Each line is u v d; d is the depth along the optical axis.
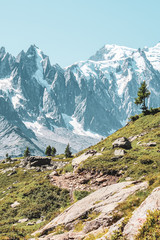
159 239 7.29
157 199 9.63
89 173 41.38
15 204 37.47
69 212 18.66
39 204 35.47
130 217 9.77
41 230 20.34
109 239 9.30
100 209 15.58
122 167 38.41
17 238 22.59
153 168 34.88
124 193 16.28
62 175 46.94
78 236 13.54
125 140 52.62
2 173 74.31
